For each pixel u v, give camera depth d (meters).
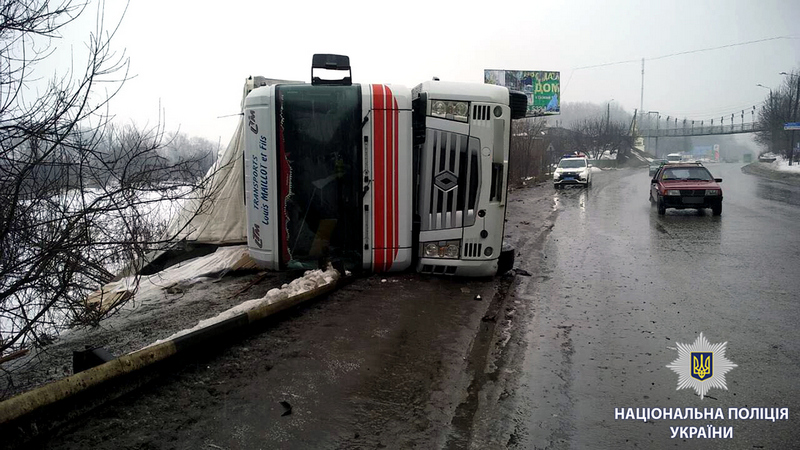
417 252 7.06
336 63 6.71
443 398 3.83
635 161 80.38
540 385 4.14
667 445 3.31
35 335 3.92
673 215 15.90
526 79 44.88
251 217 6.75
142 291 7.25
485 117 6.73
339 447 3.15
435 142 6.74
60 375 4.68
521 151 31.86
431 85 6.73
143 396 3.55
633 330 5.49
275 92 6.52
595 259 9.41
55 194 3.81
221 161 8.73
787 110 59.34
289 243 6.68
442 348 4.75
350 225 6.73
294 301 5.45
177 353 3.92
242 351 4.42
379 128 6.61
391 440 3.26
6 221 3.55
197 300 6.78
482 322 5.57
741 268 8.43
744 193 23.69
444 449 3.20
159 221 4.88
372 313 5.57
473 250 6.91
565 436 3.40
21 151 3.63
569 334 5.36
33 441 2.90
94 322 4.49
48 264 3.76
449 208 6.87
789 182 32.66
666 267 8.62
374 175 6.66
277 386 3.81
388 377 4.11
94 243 3.94
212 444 3.06
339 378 4.02
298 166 6.59
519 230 13.13
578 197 23.66
